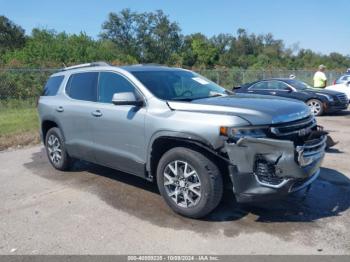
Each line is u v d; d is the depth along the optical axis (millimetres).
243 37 91188
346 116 13484
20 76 17906
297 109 4402
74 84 6121
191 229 4199
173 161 4469
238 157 3951
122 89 5180
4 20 59094
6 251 3846
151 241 3957
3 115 13320
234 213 4559
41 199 5266
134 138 4910
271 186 3924
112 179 6043
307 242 3828
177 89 5082
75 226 4371
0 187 5852
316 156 4242
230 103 4422
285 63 69688
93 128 5543
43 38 49156
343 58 81188
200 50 68188
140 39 65000
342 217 4395
